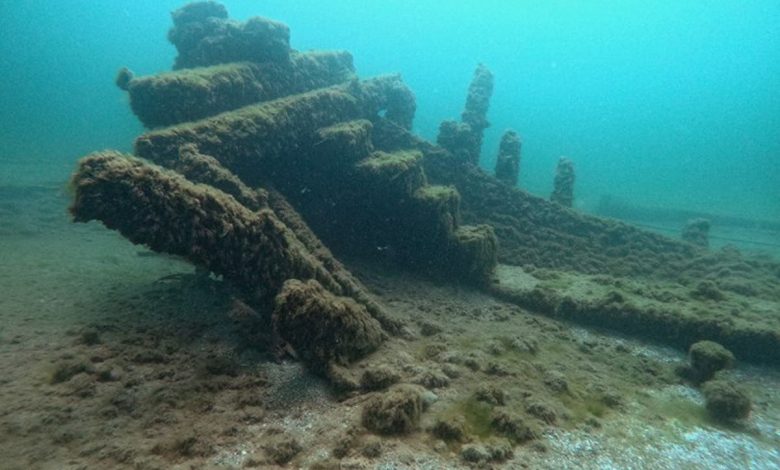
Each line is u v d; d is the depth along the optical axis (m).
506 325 11.10
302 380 7.70
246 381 7.46
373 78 18.84
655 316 10.86
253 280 8.68
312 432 6.40
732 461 6.71
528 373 8.48
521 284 13.09
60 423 6.16
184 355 8.06
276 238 8.96
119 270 12.95
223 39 14.89
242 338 8.67
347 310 8.29
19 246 14.75
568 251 15.58
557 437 6.70
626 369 9.48
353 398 7.22
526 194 17.06
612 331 11.34
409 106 19.50
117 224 7.78
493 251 13.54
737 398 7.78
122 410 6.53
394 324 9.89
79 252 14.72
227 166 11.24
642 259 15.38
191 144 10.38
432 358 8.81
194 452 5.82
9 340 8.16
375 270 13.53
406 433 6.36
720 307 11.28
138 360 7.71
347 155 13.47
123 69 13.06
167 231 7.91
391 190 13.12
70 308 9.70
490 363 8.41
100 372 7.19
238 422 6.50
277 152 12.62
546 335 10.77
